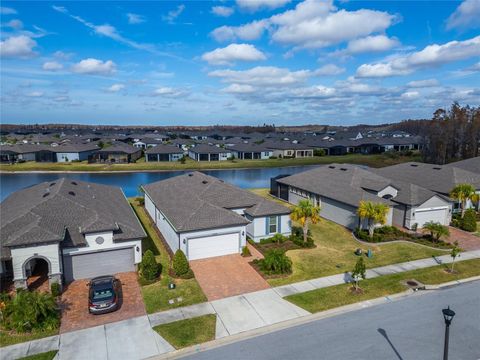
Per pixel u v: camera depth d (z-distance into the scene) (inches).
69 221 926.4
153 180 2613.2
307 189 1572.3
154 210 1368.1
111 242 898.1
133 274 916.0
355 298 795.4
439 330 675.4
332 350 612.7
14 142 4940.9
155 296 800.9
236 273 924.0
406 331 671.1
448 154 3363.7
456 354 602.2
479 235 1269.7
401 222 1362.0
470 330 674.2
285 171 3134.8
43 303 679.1
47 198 1015.0
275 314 729.0
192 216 1035.9
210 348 621.0
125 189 2255.2
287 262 922.7
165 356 597.9
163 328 674.8
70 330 668.1
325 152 4128.9
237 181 2588.6
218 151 3646.7
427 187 1622.8
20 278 786.8
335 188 1481.3
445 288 854.5
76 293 814.5
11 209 1061.8
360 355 598.9
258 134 6565.0
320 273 929.5
